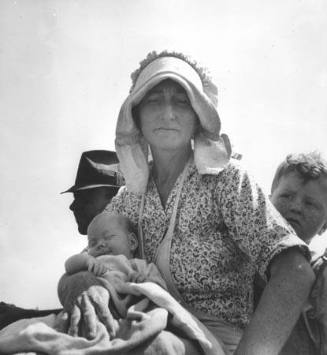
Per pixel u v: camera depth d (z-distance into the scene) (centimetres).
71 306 132
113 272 139
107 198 199
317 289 150
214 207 142
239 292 142
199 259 140
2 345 124
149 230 147
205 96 142
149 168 152
